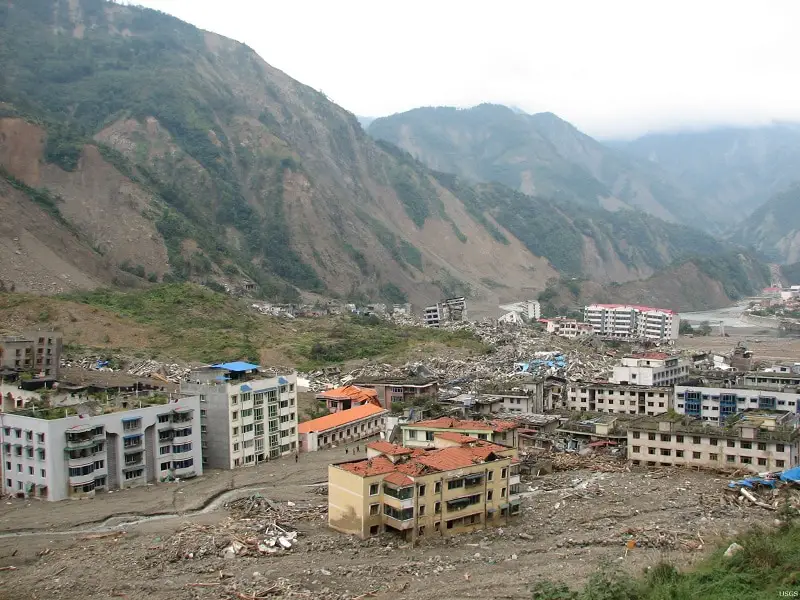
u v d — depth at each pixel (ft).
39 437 361.10
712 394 564.30
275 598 244.01
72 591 254.27
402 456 333.42
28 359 610.24
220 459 441.27
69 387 446.19
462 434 405.18
